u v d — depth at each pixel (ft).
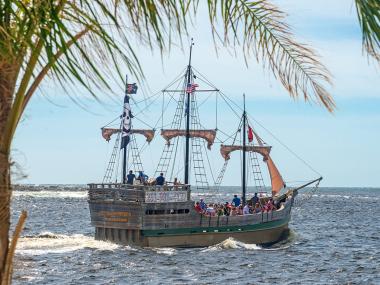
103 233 231.91
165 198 224.74
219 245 239.30
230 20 20.63
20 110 19.13
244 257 219.61
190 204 230.89
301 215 612.70
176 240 228.63
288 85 20.44
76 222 453.99
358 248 276.82
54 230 362.33
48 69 17.71
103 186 231.91
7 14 16.80
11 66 18.94
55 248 231.71
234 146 302.45
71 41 16.65
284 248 258.98
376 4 16.39
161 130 287.07
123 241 227.20
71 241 255.70
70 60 16.43
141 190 220.43
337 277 185.26
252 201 274.77
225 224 240.53
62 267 184.55
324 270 199.21
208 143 285.84
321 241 306.96
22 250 223.92
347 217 578.66
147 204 220.43
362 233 374.22
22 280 145.48
